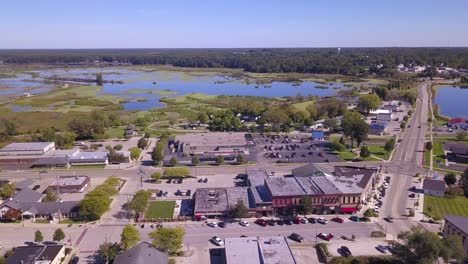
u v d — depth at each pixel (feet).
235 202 452.76
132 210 458.50
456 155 646.33
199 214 434.30
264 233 402.52
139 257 310.86
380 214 444.96
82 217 443.32
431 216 437.17
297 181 486.79
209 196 469.16
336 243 379.76
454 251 310.65
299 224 422.00
